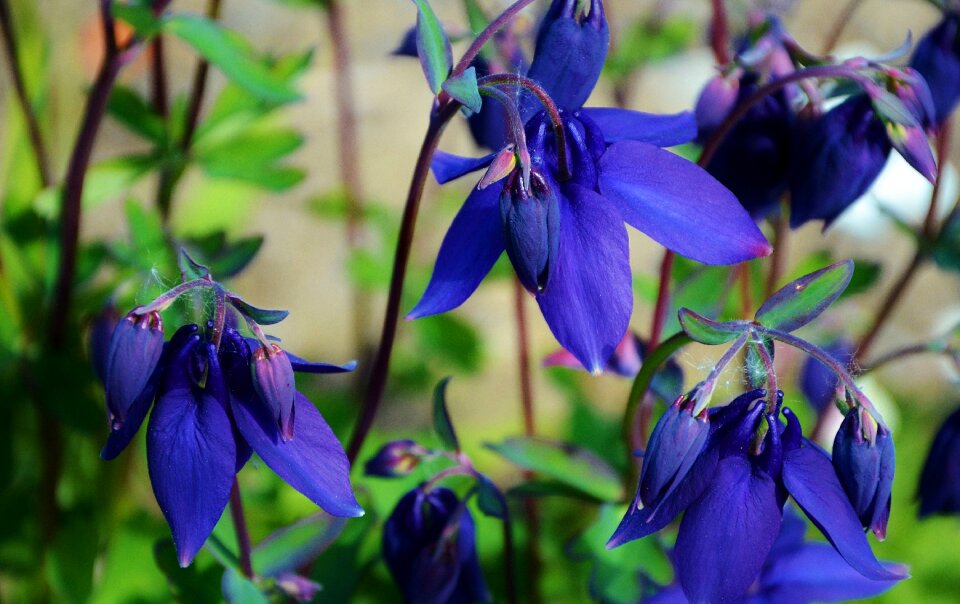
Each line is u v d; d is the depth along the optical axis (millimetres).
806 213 434
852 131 424
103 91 490
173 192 546
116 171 530
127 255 509
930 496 452
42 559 540
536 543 528
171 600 516
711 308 484
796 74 416
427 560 442
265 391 374
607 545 383
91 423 511
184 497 377
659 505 377
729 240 383
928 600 557
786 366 519
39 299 527
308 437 382
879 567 373
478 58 465
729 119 427
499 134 458
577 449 456
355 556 483
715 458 377
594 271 380
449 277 392
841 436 376
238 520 430
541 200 374
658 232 383
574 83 401
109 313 473
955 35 448
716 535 375
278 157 535
